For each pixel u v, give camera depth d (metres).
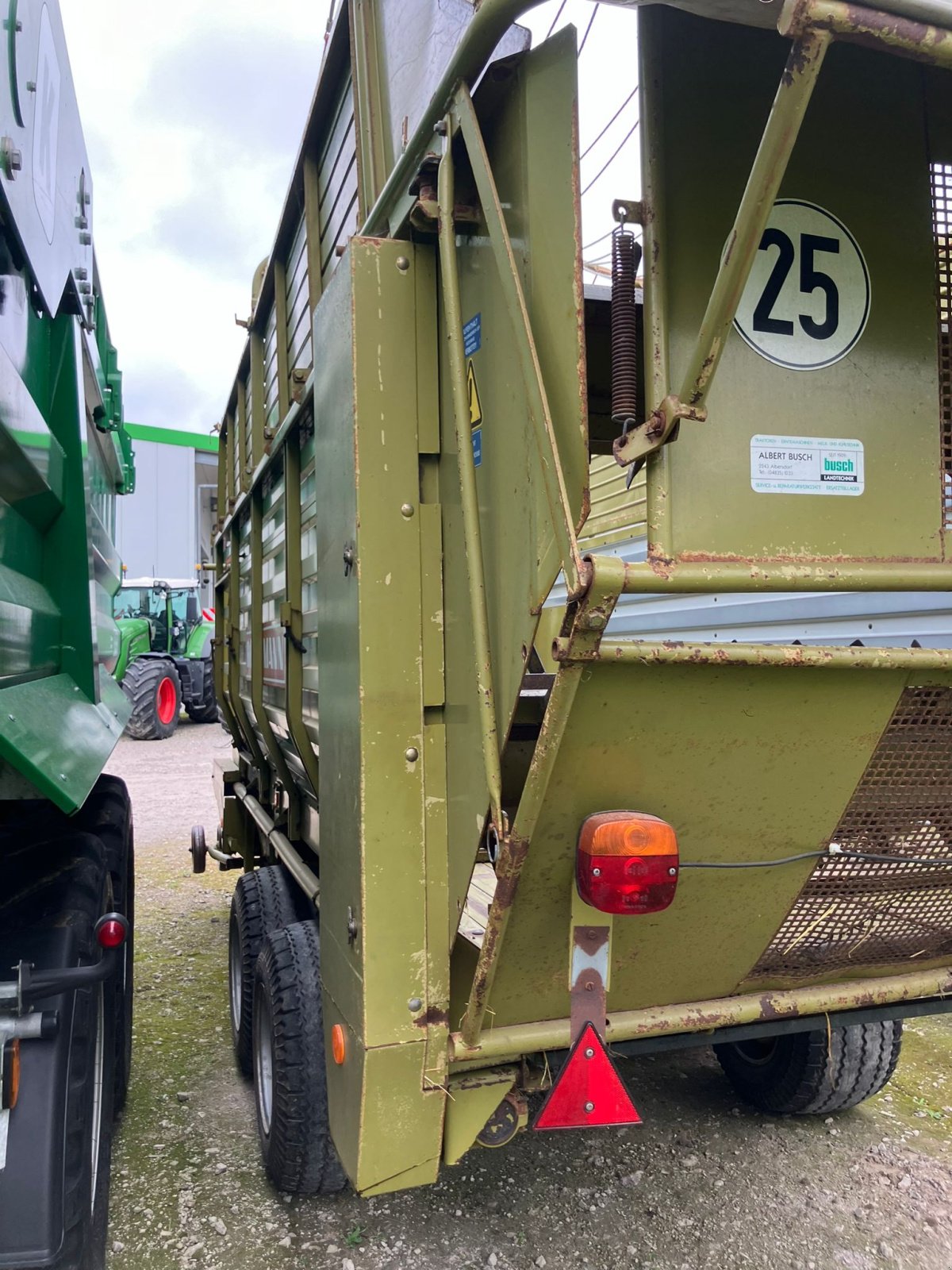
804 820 1.93
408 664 1.97
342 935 2.09
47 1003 1.85
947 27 1.12
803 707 1.71
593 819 1.72
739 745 1.74
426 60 1.97
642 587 1.37
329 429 2.20
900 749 1.87
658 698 1.60
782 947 2.17
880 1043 3.05
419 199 1.81
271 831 3.89
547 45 1.57
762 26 1.29
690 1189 2.78
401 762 1.95
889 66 1.73
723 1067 3.51
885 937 2.23
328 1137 2.44
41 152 1.91
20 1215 1.74
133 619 16.06
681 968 2.12
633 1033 2.08
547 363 1.57
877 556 1.71
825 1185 2.80
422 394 2.00
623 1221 2.62
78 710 2.12
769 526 1.63
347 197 2.54
